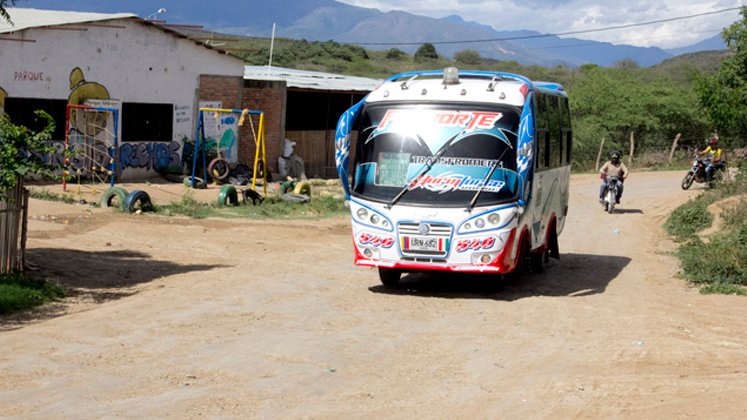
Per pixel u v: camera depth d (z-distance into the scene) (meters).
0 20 26.44
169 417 6.61
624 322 10.91
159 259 15.41
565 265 17.17
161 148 29.89
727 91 35.78
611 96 53.59
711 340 9.78
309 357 8.73
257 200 26.17
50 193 23.12
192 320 10.35
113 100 27.98
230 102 32.47
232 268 14.81
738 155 42.53
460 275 15.20
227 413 6.76
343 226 22.91
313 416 6.74
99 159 27.62
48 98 25.97
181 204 23.92
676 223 23.81
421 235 12.40
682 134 53.19
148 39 29.09
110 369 8.04
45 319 10.27
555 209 16.00
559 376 8.08
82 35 26.77
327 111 38.50
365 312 11.36
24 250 12.85
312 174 38.03
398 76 13.88
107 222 19.59
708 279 14.70
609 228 24.42
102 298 11.78
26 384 7.45
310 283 13.59
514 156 12.38
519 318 11.23
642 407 6.89
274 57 87.25
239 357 8.62
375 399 7.30
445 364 8.66
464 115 12.51
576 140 50.12
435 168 12.46
